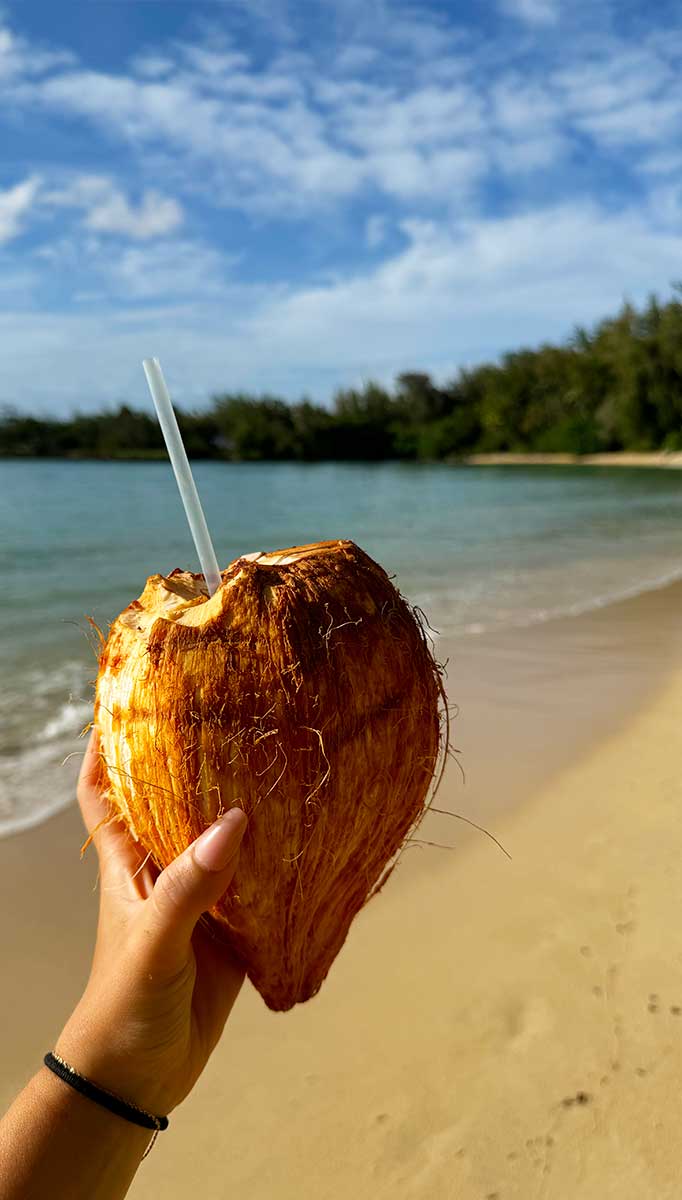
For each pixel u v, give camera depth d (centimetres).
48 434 6750
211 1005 113
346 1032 266
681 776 442
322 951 115
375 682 108
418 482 4334
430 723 119
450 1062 252
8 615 961
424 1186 215
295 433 7606
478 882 342
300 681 102
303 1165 222
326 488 3856
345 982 288
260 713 101
